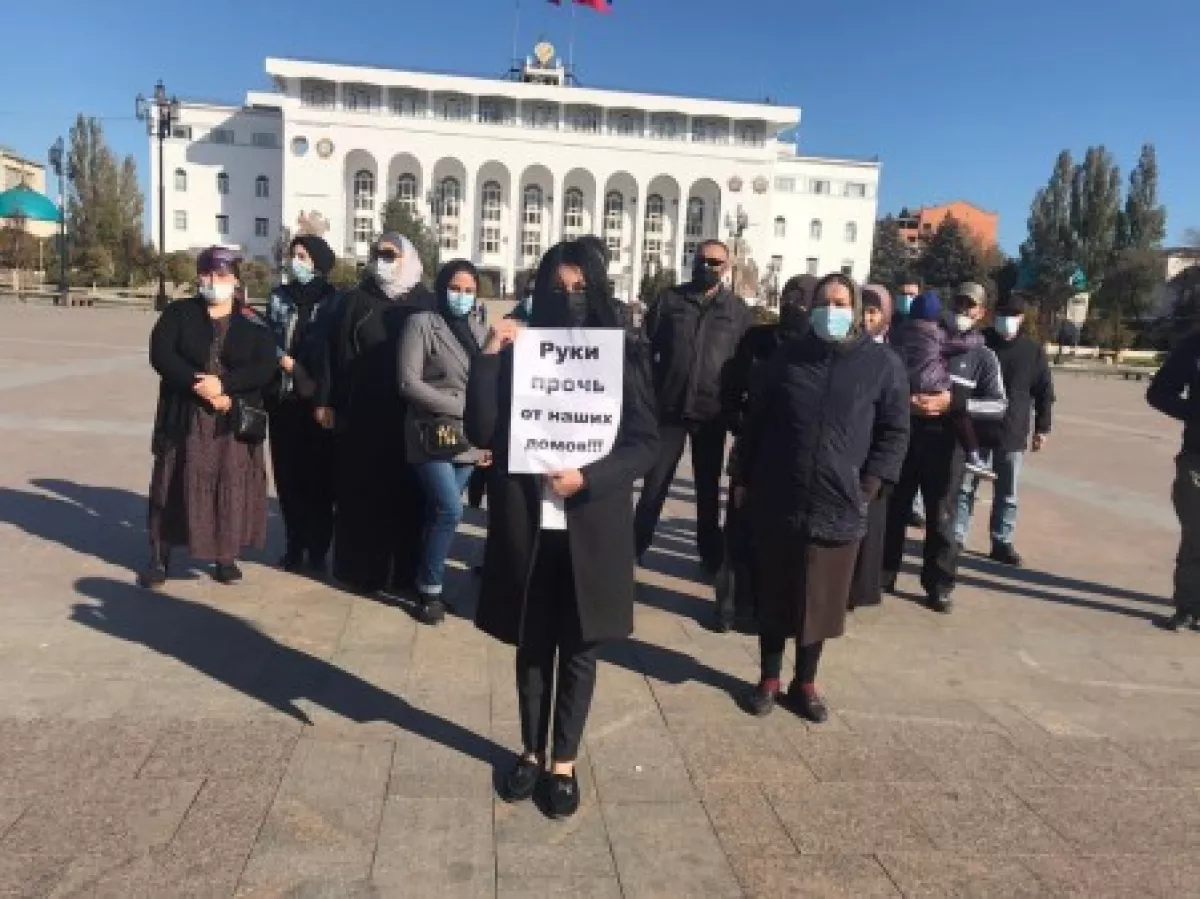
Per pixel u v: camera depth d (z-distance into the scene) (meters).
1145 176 72.44
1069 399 25.64
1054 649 5.45
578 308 3.29
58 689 4.10
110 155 74.00
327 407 5.41
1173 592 6.53
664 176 91.81
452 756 3.71
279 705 4.07
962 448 5.89
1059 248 72.19
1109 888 3.11
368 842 3.11
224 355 5.24
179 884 2.85
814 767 3.83
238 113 91.69
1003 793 3.70
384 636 4.95
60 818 3.14
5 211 50.66
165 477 5.36
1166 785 3.83
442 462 4.98
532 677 3.44
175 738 3.72
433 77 88.00
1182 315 7.75
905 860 3.21
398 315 5.35
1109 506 9.95
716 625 5.40
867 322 5.21
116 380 14.97
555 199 90.75
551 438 3.24
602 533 3.27
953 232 80.12
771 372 4.32
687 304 6.13
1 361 16.70
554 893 2.91
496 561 3.35
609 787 3.57
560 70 97.00
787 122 91.81
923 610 6.05
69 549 6.08
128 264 59.03
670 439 6.19
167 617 5.03
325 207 87.56
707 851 3.19
